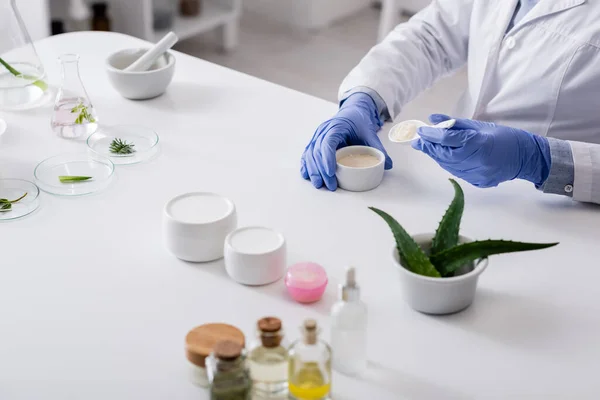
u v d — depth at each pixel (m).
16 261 1.15
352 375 0.96
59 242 1.20
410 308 1.08
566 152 1.33
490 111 1.70
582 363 0.98
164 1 3.60
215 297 1.09
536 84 1.61
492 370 0.97
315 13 4.15
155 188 1.35
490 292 1.11
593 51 1.54
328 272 1.14
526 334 1.03
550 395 0.94
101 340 1.01
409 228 1.25
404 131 1.47
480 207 1.32
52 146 1.49
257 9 4.30
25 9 2.65
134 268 1.14
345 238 1.22
